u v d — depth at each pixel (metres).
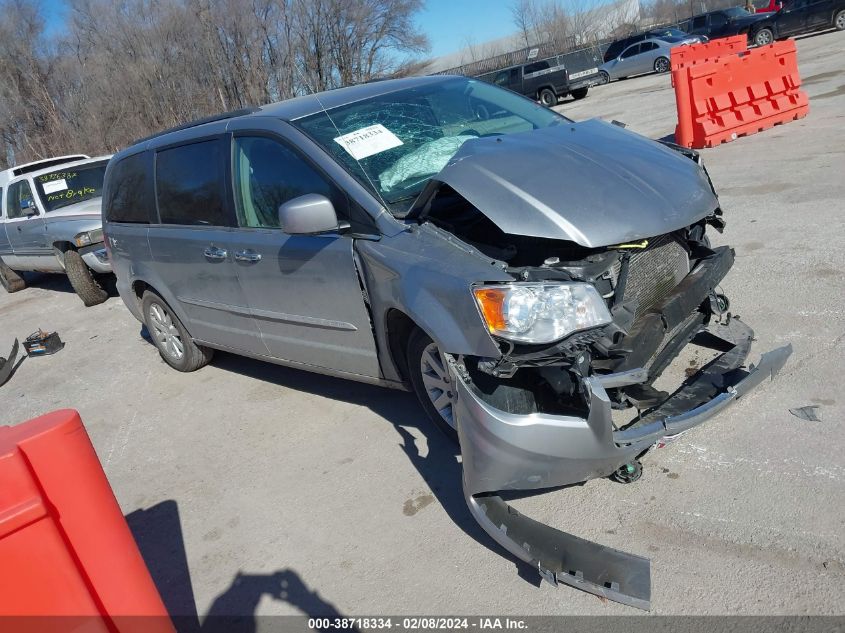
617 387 2.65
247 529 3.47
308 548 3.22
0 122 30.02
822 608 2.33
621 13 53.09
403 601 2.77
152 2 29.16
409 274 3.05
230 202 4.21
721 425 3.38
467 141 3.47
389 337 3.45
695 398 3.03
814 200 6.22
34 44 30.17
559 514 3.04
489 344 2.65
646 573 2.51
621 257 2.90
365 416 4.28
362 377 3.82
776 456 3.08
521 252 3.07
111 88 29.34
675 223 2.94
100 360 6.68
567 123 4.13
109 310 8.58
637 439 2.66
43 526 1.84
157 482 4.13
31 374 6.72
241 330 4.55
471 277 2.77
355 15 31.34
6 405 6.02
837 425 3.18
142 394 5.54
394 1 32.19
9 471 1.78
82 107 30.39
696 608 2.44
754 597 2.43
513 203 2.89
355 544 3.17
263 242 3.96
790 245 5.33
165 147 4.79
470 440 2.73
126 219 5.35
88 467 1.95
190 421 4.83
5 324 9.14
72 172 9.84
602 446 2.60
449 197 3.44
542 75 22.98
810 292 4.48
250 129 4.02
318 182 3.62
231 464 4.12
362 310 3.51
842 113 9.36
